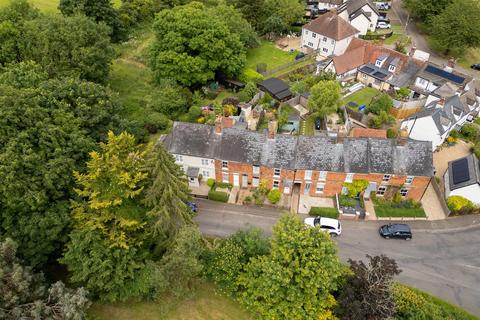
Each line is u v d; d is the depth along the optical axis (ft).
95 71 216.13
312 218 165.99
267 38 315.17
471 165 175.83
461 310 134.62
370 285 118.73
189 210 142.31
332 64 254.68
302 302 115.34
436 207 175.42
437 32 293.84
